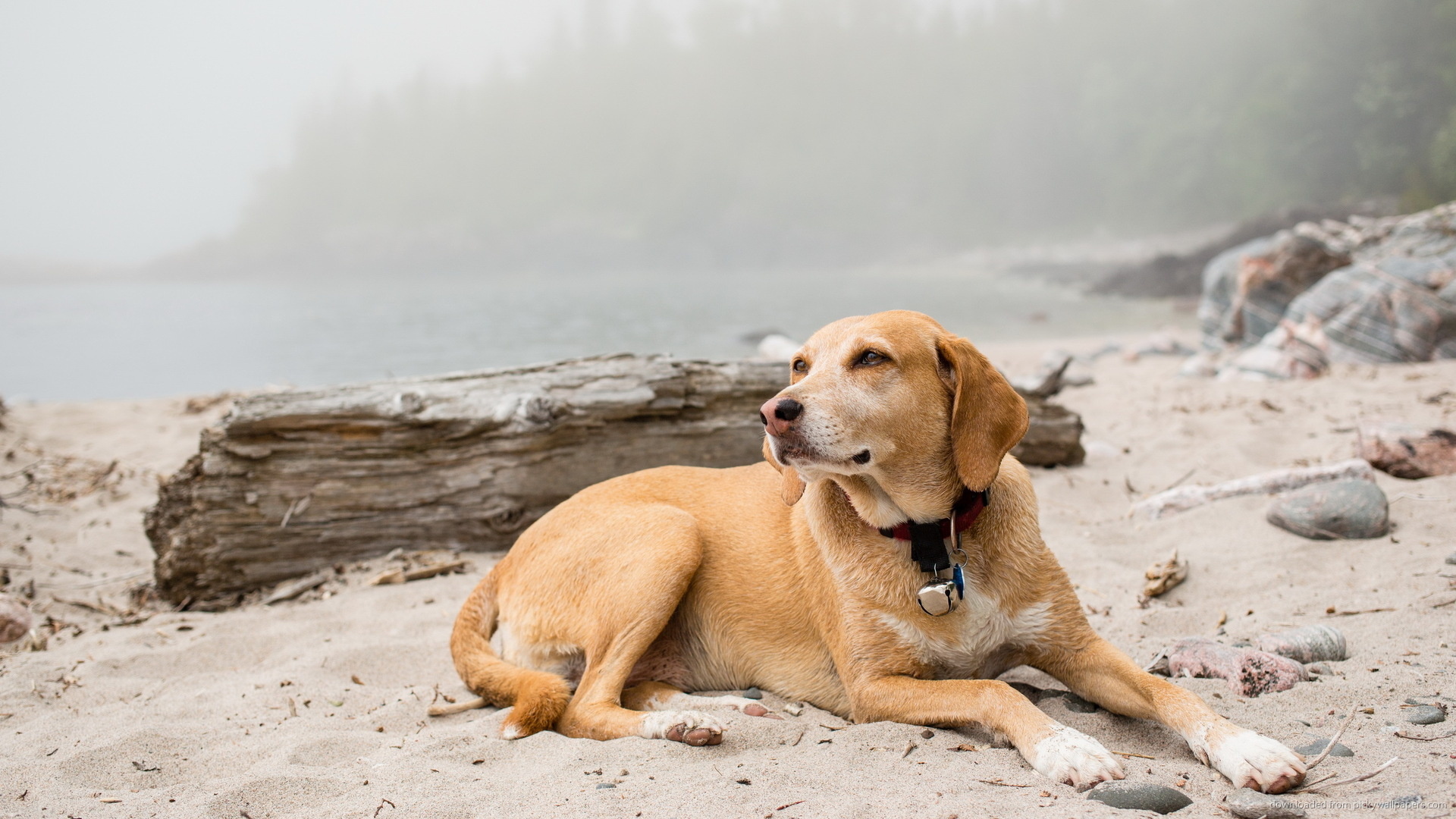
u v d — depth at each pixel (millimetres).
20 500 7422
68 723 3633
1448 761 2572
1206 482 6559
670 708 3508
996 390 3186
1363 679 3252
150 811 2803
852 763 2855
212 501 5277
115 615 5234
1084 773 2637
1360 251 13117
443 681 4055
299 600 5230
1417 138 37656
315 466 5414
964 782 2678
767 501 3814
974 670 3371
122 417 10531
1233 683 3330
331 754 3234
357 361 17875
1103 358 13398
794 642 3619
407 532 5625
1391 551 4633
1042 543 3344
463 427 5547
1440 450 5742
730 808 2566
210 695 3895
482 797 2756
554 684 3459
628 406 5820
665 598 3562
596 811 2607
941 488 3246
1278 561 4750
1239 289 12133
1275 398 8742
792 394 3072
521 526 5742
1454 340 9883
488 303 34688
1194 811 2443
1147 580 4605
